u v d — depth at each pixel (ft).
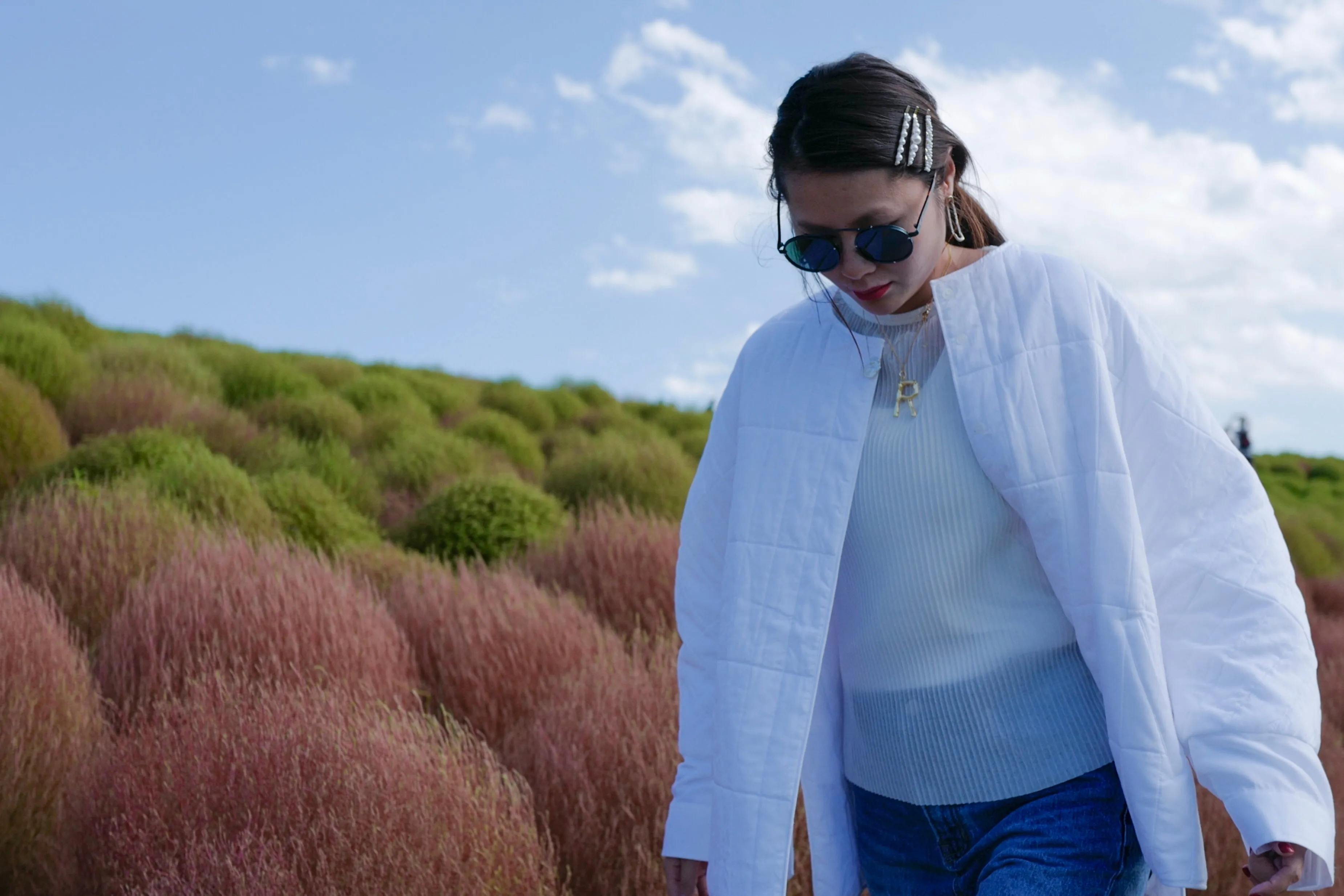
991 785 3.64
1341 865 8.68
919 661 3.75
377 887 6.60
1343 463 69.92
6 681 8.82
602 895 7.83
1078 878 3.43
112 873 7.17
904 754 3.80
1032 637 3.62
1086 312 3.59
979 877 3.70
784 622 3.79
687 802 4.09
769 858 3.68
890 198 3.40
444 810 7.28
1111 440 3.46
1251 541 3.44
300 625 10.91
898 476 3.70
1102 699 3.59
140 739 8.20
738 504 3.96
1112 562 3.39
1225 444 3.55
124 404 28.58
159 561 13.15
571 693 10.32
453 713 11.19
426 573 15.39
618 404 53.57
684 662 4.22
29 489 18.86
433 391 45.47
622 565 16.25
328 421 33.73
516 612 12.70
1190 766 3.46
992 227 3.96
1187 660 3.41
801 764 3.72
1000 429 3.54
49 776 8.38
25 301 39.06
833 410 3.85
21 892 7.82
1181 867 3.30
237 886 6.40
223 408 32.32
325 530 19.48
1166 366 3.61
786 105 3.53
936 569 3.67
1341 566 38.34
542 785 8.59
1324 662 19.27
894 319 3.86
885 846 3.96
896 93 3.42
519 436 36.27
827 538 3.78
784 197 3.62
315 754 7.42
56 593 13.03
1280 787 3.16
